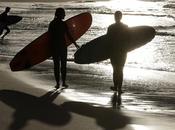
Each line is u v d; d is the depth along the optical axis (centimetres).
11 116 814
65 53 1161
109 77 1412
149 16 7256
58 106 932
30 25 4081
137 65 1866
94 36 3147
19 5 10238
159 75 1537
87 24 1470
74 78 1373
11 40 2616
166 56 2202
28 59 1316
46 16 5878
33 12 6938
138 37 1345
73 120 812
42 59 1311
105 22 5238
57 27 1137
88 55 1316
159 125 805
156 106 1016
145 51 2372
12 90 1090
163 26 4803
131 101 1062
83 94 1105
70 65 1677
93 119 830
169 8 10375
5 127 735
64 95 1070
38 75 1370
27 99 986
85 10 8181
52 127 752
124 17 6906
